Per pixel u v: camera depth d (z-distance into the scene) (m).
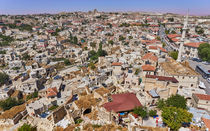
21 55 171.88
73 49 188.12
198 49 133.88
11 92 100.62
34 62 142.62
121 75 93.38
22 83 102.62
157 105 58.94
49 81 114.56
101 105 61.75
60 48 199.50
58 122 59.84
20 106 79.94
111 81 91.12
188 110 59.28
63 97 85.50
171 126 47.38
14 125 69.88
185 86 82.06
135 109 55.41
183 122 51.16
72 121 58.22
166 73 83.50
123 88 76.69
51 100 82.12
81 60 160.75
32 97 96.25
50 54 178.75
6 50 190.38
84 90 86.00
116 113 53.44
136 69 98.31
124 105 58.94
